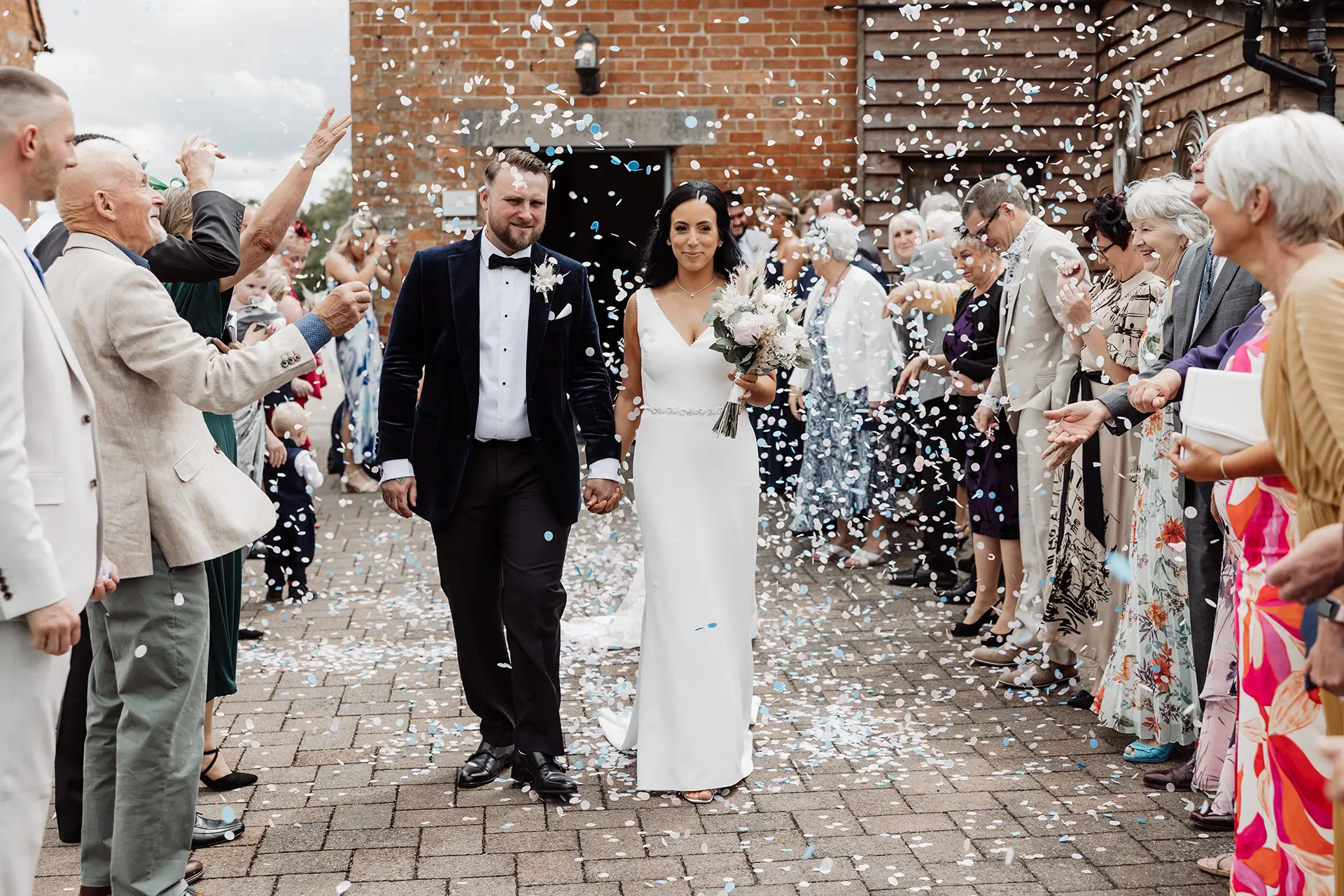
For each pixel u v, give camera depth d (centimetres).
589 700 466
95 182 283
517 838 340
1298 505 212
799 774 388
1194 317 354
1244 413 232
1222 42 679
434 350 372
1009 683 477
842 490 683
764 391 377
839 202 763
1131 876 313
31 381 237
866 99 938
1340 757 168
